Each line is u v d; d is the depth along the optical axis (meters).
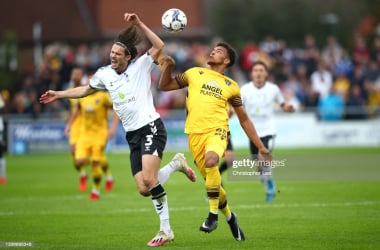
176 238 30.95
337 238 30.31
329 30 144.12
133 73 29.17
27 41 123.81
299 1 147.50
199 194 48.19
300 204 41.69
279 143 87.75
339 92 90.25
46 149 85.00
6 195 48.78
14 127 84.25
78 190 51.69
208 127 29.17
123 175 61.47
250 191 49.16
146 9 138.38
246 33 147.12
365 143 88.00
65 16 127.25
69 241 30.48
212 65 30.09
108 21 135.38
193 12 138.75
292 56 97.19
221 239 30.59
